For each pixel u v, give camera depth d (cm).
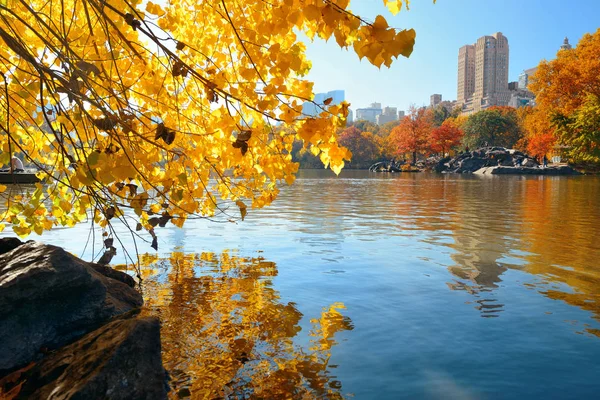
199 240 721
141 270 519
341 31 208
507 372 275
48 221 395
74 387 237
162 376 256
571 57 5409
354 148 9319
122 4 272
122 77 315
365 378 266
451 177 4088
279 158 321
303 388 254
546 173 4978
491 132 8788
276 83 255
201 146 325
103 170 232
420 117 7719
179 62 243
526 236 777
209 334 331
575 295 431
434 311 385
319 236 768
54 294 326
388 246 681
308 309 389
